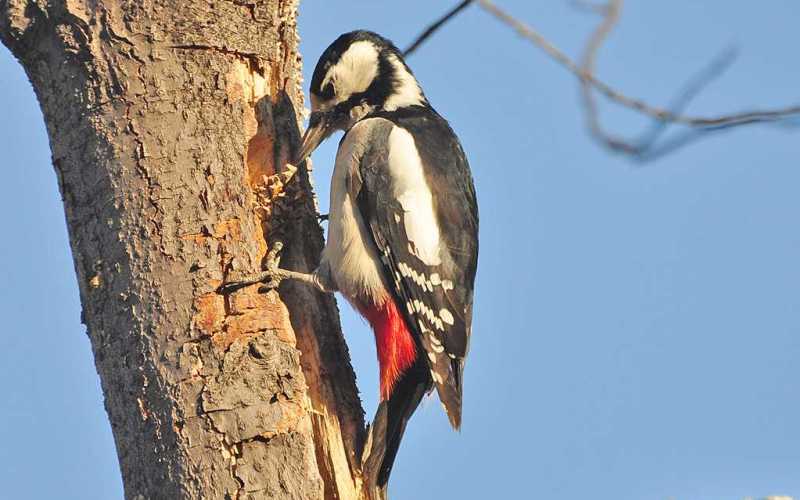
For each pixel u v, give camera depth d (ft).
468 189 32.78
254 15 27.20
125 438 23.15
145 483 22.68
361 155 31.24
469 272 31.86
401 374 30.37
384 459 27.27
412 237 30.83
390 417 29.01
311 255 30.40
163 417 22.68
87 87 24.76
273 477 22.43
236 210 24.89
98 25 24.77
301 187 29.84
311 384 26.68
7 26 25.16
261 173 27.99
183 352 23.00
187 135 24.85
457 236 31.68
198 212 24.38
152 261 23.79
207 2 25.86
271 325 24.07
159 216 24.07
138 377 23.16
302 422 23.17
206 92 25.44
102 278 24.06
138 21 24.98
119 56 24.76
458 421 29.22
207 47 25.64
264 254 26.00
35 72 25.62
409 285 30.55
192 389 22.71
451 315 30.99
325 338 28.07
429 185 31.48
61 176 25.07
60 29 24.80
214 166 24.91
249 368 23.03
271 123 28.09
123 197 24.14
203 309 23.52
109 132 24.52
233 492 22.08
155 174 24.29
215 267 24.06
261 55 27.25
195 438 22.35
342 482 25.67
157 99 24.77
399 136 31.86
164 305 23.49
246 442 22.44
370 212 30.78
